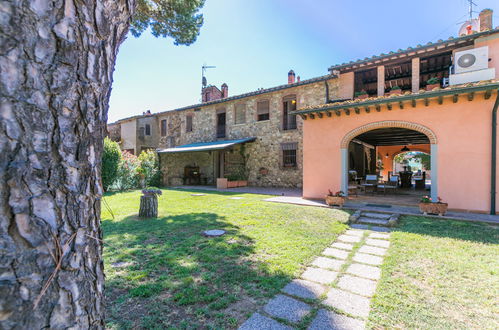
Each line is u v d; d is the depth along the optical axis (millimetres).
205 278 3385
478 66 8398
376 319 2553
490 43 9266
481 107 7465
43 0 1045
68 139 1155
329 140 10273
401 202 9469
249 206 8906
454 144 7816
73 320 1178
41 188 1044
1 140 925
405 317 2588
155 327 2408
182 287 3162
